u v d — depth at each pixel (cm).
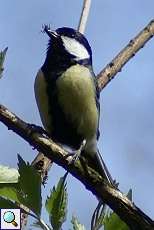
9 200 345
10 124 419
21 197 342
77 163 422
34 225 343
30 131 420
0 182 342
